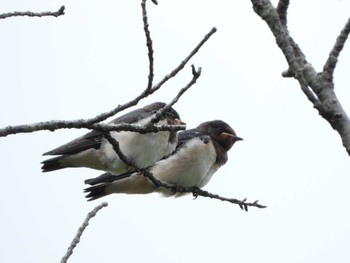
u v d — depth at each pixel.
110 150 13.16
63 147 13.35
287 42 6.70
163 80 8.30
